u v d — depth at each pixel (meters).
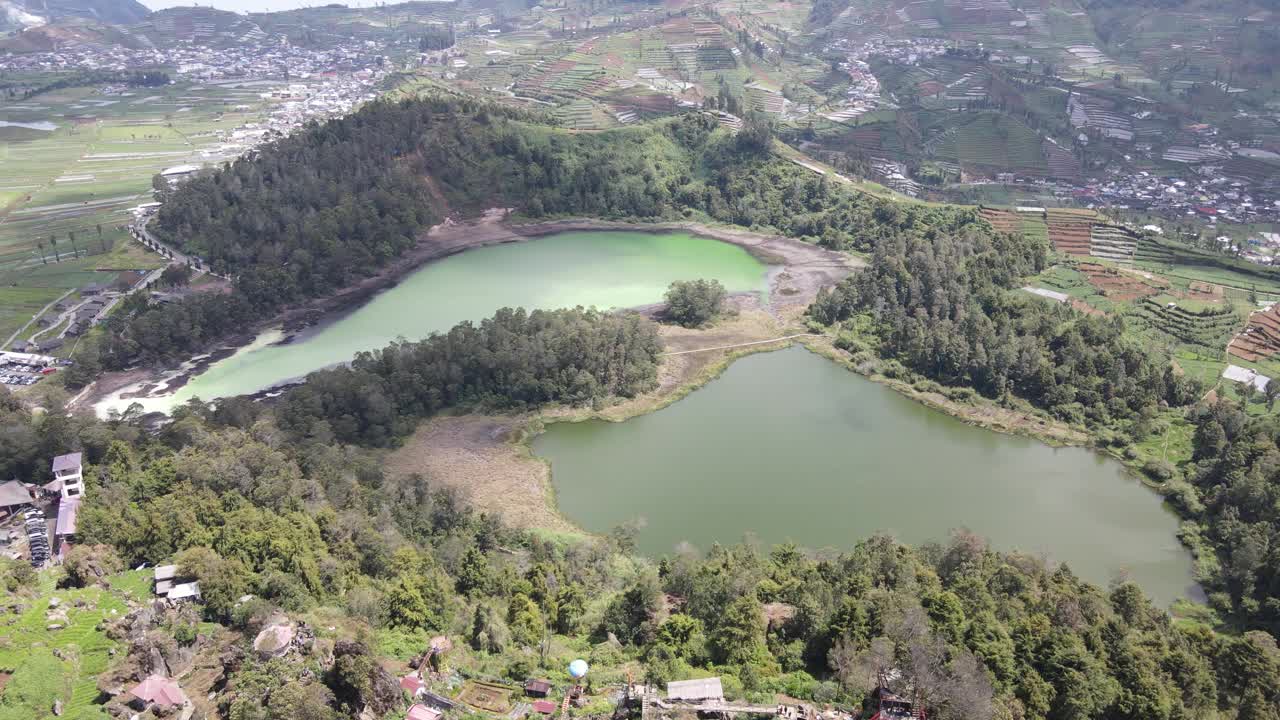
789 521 175.38
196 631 115.19
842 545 166.88
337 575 131.00
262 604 116.31
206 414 198.88
